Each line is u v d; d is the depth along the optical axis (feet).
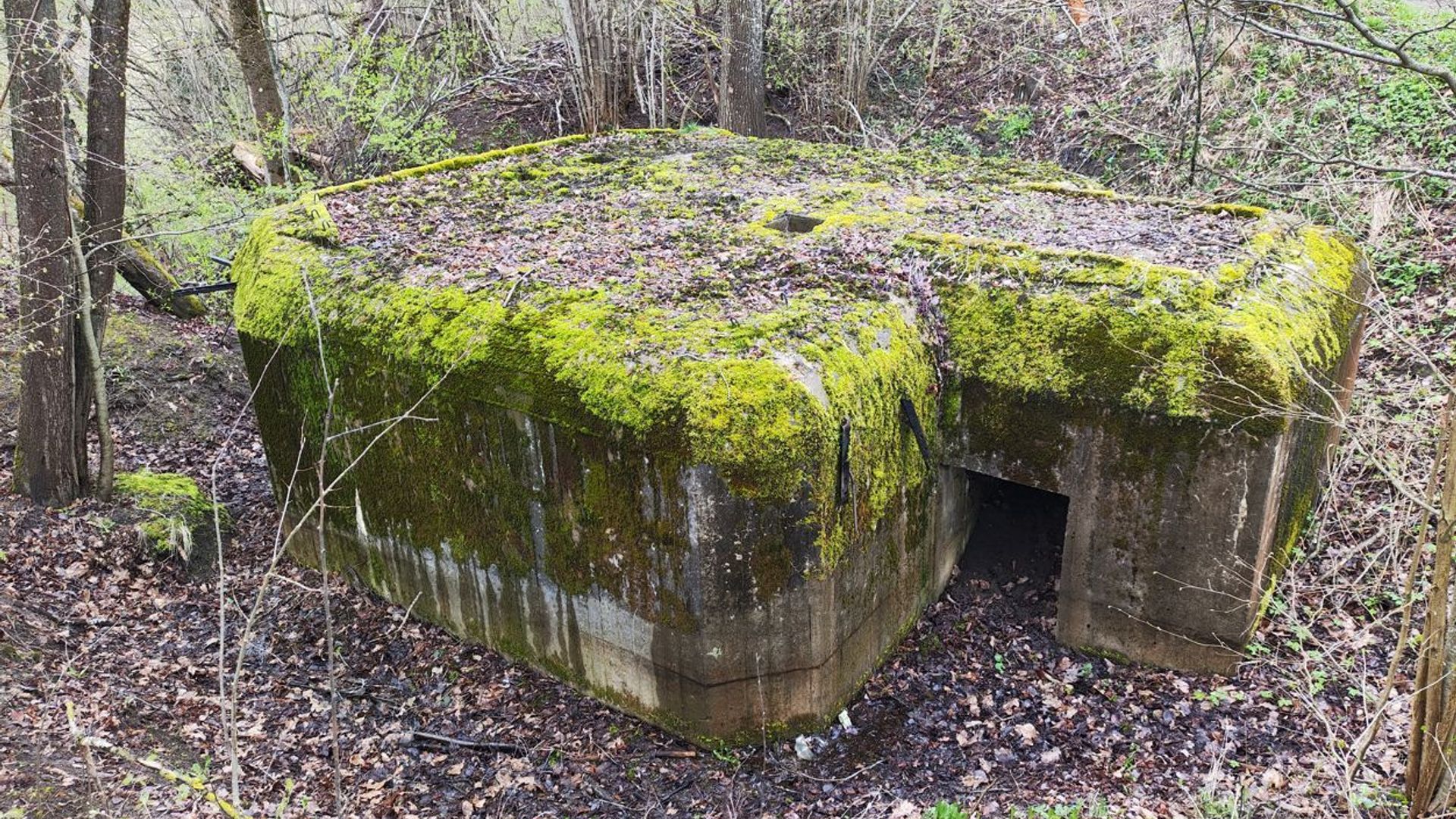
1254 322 18.31
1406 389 26.99
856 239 22.33
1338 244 24.12
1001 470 20.61
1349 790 14.93
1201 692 19.58
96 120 23.40
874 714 19.90
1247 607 18.99
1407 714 18.40
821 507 17.43
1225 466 18.16
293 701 20.74
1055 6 46.03
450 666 21.71
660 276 20.77
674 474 16.93
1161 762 18.24
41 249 22.57
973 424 20.59
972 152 42.34
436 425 20.18
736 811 17.76
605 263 21.59
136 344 34.14
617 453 17.53
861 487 18.49
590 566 18.98
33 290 22.89
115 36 22.91
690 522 17.12
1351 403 24.75
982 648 21.47
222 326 37.50
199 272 39.40
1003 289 20.20
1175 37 40.70
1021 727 19.38
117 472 28.22
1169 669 20.25
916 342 20.08
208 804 16.47
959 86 45.60
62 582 22.77
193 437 32.19
